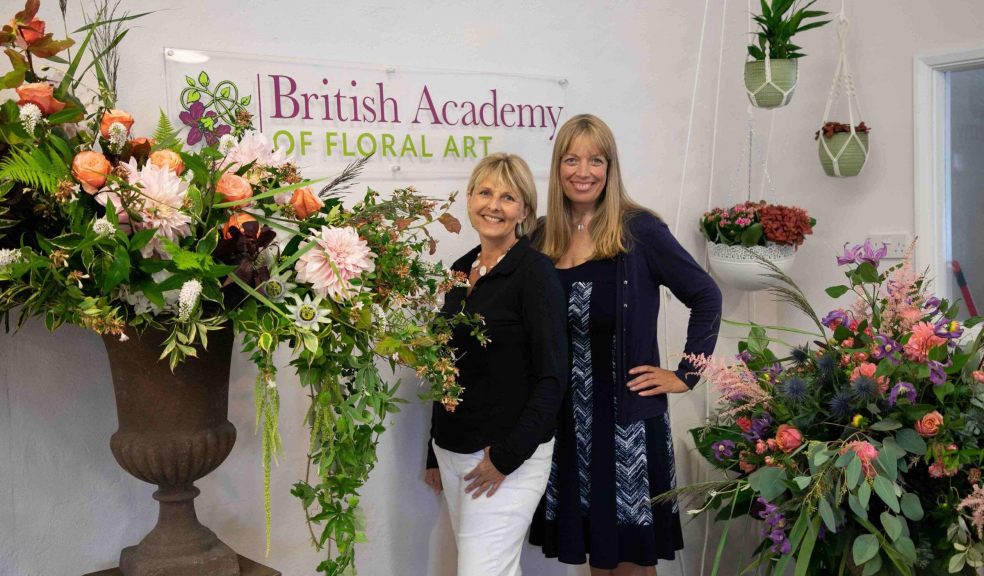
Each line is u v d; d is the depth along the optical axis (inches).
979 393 76.4
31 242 60.9
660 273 96.3
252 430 87.6
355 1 91.9
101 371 78.6
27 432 74.9
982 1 109.7
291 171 68.4
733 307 129.0
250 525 87.9
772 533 77.2
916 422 75.0
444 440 86.9
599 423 94.6
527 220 90.7
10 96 71.4
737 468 95.7
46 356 75.5
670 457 98.1
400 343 66.1
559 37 109.1
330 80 90.3
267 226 63.7
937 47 114.3
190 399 65.9
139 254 58.0
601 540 94.0
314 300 63.4
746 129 130.1
